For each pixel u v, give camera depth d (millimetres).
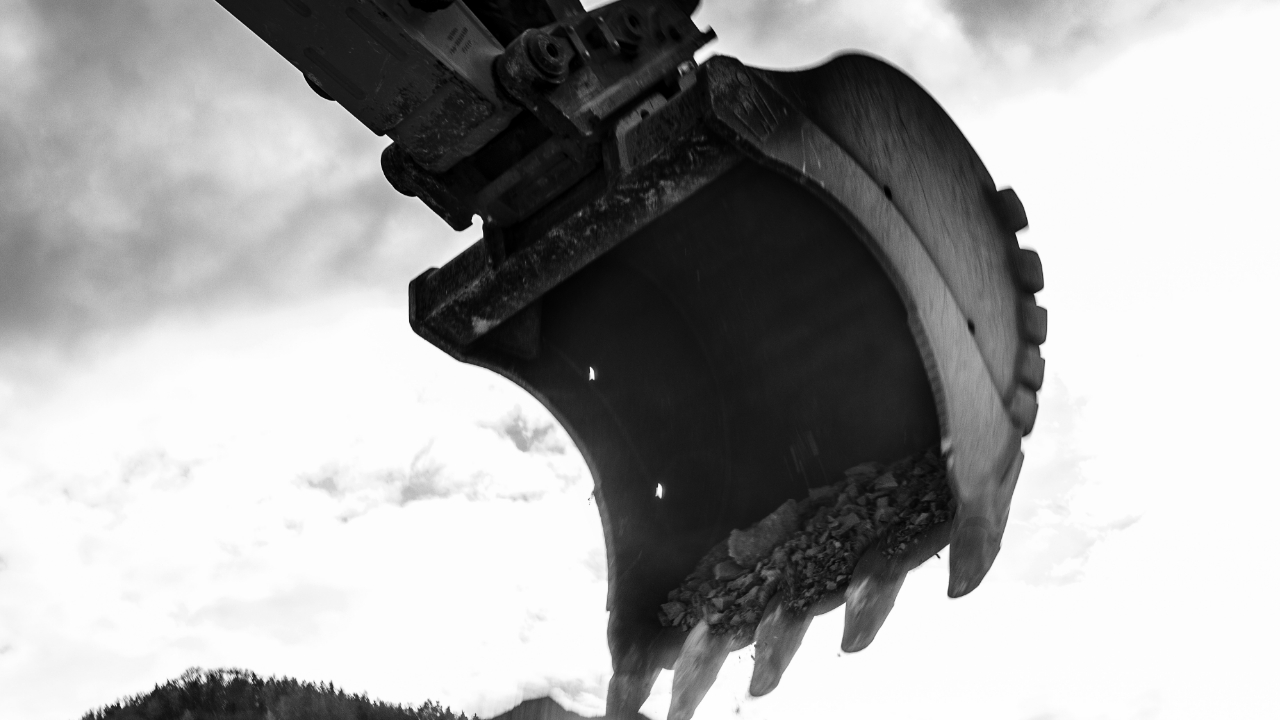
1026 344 4520
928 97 4410
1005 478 4133
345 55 3625
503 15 4043
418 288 4375
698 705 4309
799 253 4516
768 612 4410
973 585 3756
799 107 3791
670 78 4102
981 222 4480
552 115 3762
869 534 4371
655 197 3855
